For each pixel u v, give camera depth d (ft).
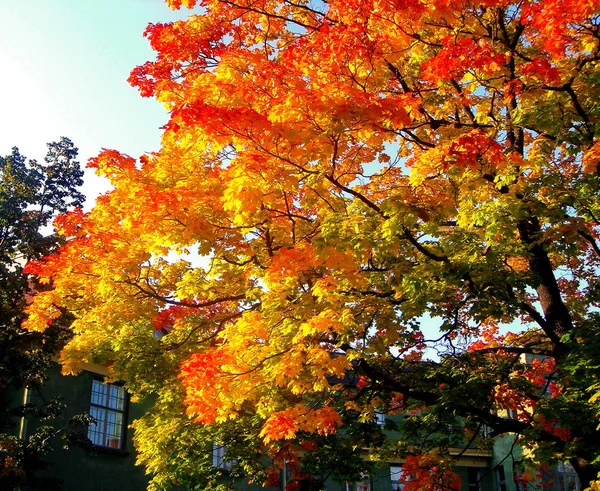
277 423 29.04
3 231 55.06
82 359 36.78
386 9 28.58
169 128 28.60
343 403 43.01
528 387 39.65
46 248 53.88
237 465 43.88
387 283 36.14
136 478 59.62
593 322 33.81
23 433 50.78
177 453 41.50
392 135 36.78
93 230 36.76
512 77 33.30
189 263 38.58
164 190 30.83
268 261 32.37
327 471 43.78
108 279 34.81
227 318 39.27
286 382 31.55
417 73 36.22
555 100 31.81
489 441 44.50
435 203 30.78
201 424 41.50
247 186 26.61
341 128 26.71
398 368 42.01
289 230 33.73
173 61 33.24
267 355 29.50
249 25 35.19
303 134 26.81
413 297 33.12
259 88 29.37
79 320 37.73
